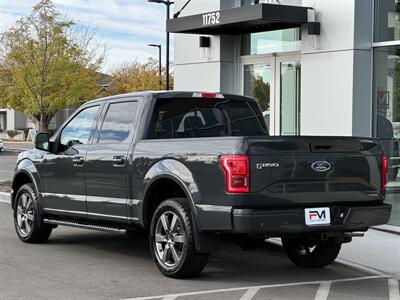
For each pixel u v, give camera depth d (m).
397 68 11.45
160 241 7.57
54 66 21.61
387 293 7.03
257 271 8.09
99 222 8.65
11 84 30.91
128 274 7.74
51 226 9.72
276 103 13.98
